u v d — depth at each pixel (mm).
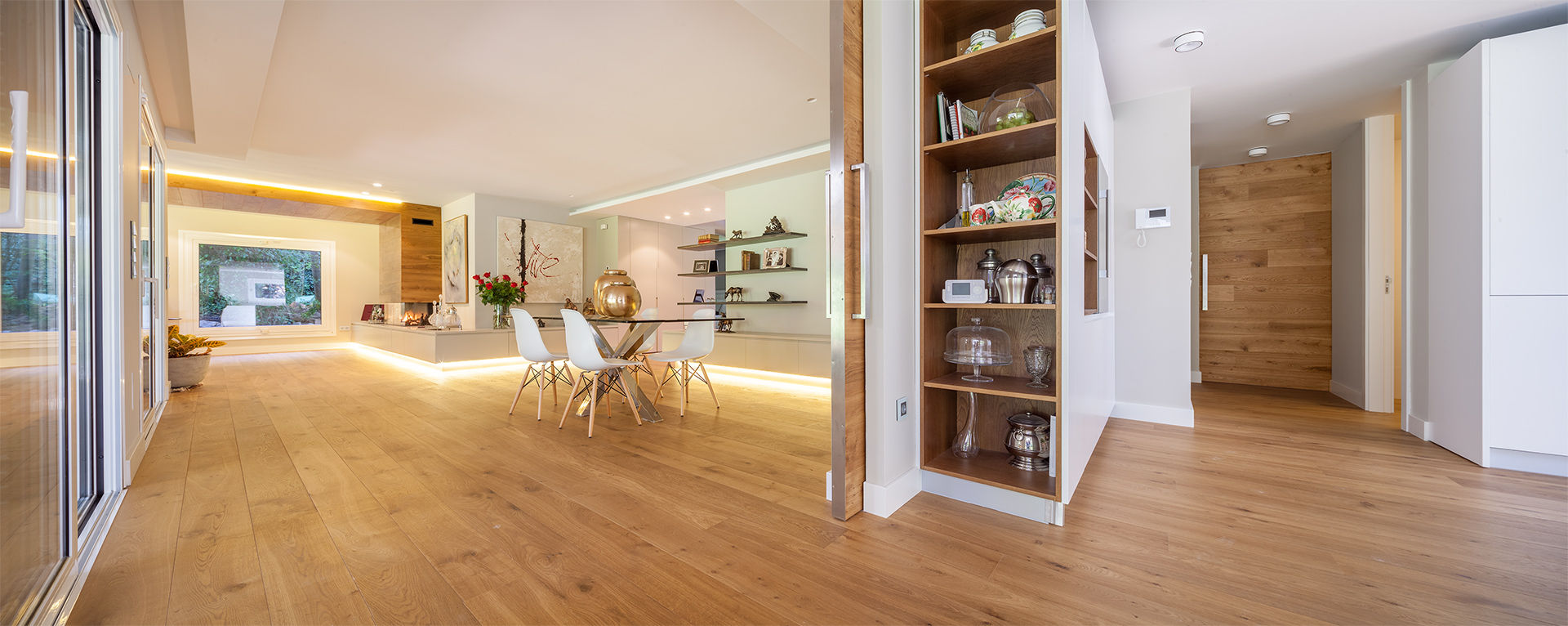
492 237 7289
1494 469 2537
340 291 9242
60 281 1395
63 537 1418
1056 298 1884
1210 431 3311
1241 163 5109
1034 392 2002
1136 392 3643
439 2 2662
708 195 6801
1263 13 2568
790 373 5312
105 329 2133
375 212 7691
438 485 2316
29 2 1193
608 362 3404
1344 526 1885
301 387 5066
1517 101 2498
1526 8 2492
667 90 3764
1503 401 2541
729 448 2955
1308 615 1350
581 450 2889
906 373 2154
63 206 1399
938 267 2336
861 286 1980
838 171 1946
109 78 2125
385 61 3291
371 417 3736
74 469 1460
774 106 4074
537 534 1831
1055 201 1905
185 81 3629
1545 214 2443
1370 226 3975
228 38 2791
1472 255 2660
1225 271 5223
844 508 1950
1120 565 1618
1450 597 1427
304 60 3262
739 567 1610
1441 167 2875
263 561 1614
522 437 3172
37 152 1242
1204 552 1692
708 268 6883
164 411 3861
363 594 1443
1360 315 4105
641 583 1521
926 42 2213
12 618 1146
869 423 2041
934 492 2223
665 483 2357
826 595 1461
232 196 6648
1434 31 2707
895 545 1755
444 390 4961
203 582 1492
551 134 4703
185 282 7961
